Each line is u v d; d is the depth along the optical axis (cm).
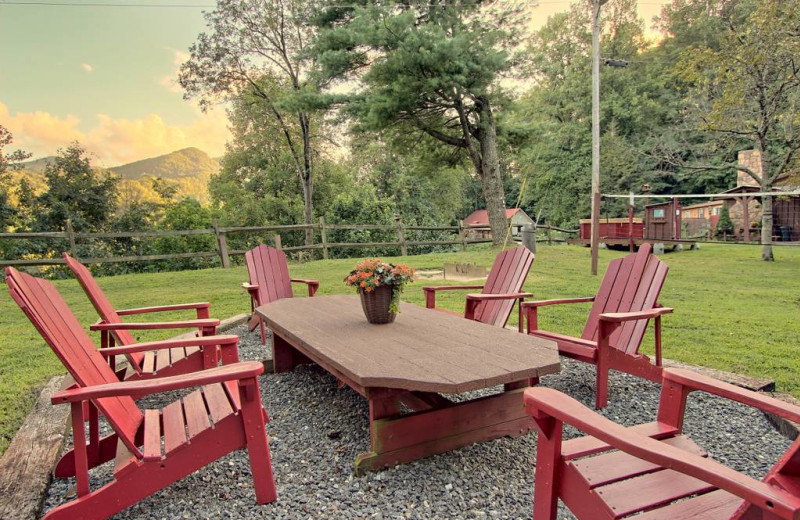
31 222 1440
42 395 296
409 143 1427
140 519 178
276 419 275
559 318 512
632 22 2698
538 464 149
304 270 947
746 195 983
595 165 848
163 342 233
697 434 244
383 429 210
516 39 1220
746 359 355
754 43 974
